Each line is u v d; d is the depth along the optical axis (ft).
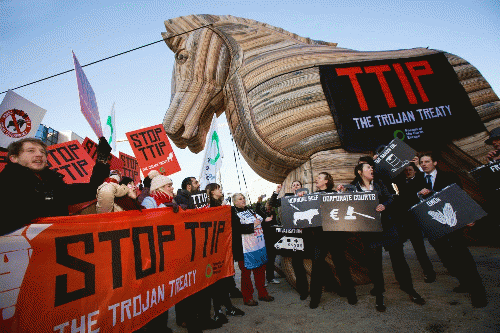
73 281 4.95
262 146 13.03
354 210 9.05
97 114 7.26
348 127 12.12
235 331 8.37
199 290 8.08
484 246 14.74
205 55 15.83
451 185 8.63
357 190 10.03
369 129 12.07
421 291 9.76
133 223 6.30
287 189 12.98
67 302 4.80
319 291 9.64
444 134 11.95
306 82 12.97
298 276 10.83
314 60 13.57
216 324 8.86
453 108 12.32
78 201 6.52
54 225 4.90
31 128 10.05
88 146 14.15
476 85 12.82
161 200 8.89
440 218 8.62
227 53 15.44
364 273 11.34
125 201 7.79
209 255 8.87
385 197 9.38
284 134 12.59
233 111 14.60
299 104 12.67
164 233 7.12
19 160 5.55
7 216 4.47
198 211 8.70
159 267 6.72
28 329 4.27
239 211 11.43
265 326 8.49
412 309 8.35
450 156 12.30
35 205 4.98
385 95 12.52
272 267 14.51
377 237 8.93
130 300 5.82
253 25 16.84
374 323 7.74
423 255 10.82
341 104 12.41
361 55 13.94
